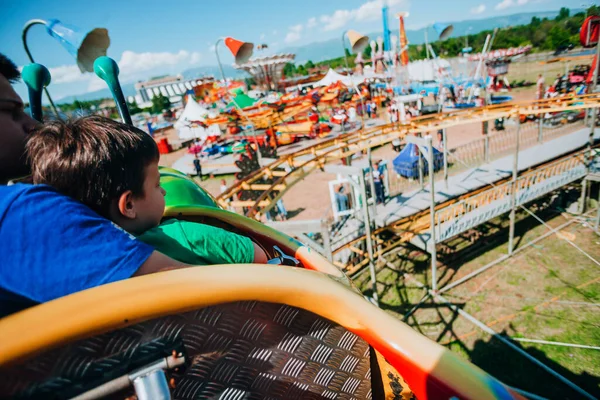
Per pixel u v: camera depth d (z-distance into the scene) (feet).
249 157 65.77
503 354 31.68
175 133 182.29
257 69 148.66
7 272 2.69
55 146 3.24
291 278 3.40
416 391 3.39
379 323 3.55
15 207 2.73
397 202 47.78
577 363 29.30
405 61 136.77
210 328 2.99
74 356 2.38
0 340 2.18
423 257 46.21
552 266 40.86
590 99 37.42
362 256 45.65
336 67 340.18
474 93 111.96
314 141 99.76
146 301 2.54
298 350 3.66
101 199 3.31
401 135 41.50
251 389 3.43
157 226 3.92
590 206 50.90
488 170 52.31
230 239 4.12
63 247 2.70
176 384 2.96
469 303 37.93
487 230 49.83
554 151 54.44
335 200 48.57
